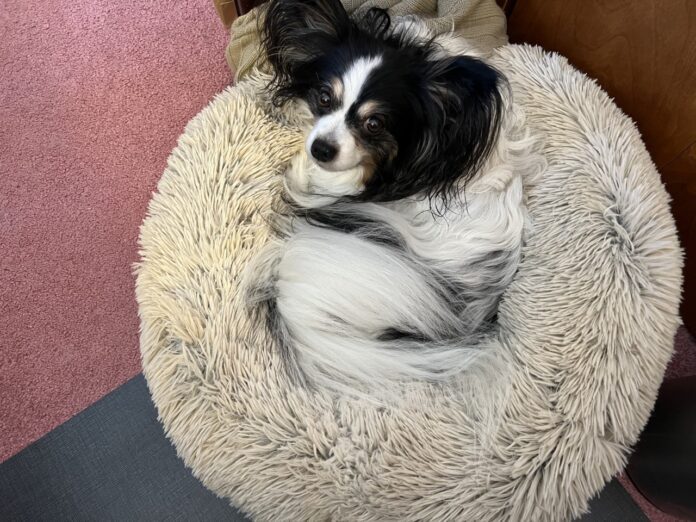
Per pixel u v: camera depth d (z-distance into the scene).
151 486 0.64
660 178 0.61
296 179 0.66
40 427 0.67
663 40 0.58
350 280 0.57
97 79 0.85
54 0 0.90
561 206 0.60
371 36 0.57
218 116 0.66
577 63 0.69
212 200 0.62
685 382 0.58
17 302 0.73
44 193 0.78
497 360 0.57
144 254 0.62
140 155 0.81
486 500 0.51
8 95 0.84
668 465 0.54
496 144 0.57
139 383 0.69
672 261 0.56
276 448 0.53
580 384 0.53
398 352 0.58
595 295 0.55
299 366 0.57
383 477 0.52
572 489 0.51
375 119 0.56
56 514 0.63
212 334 0.57
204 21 0.89
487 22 0.70
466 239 0.60
